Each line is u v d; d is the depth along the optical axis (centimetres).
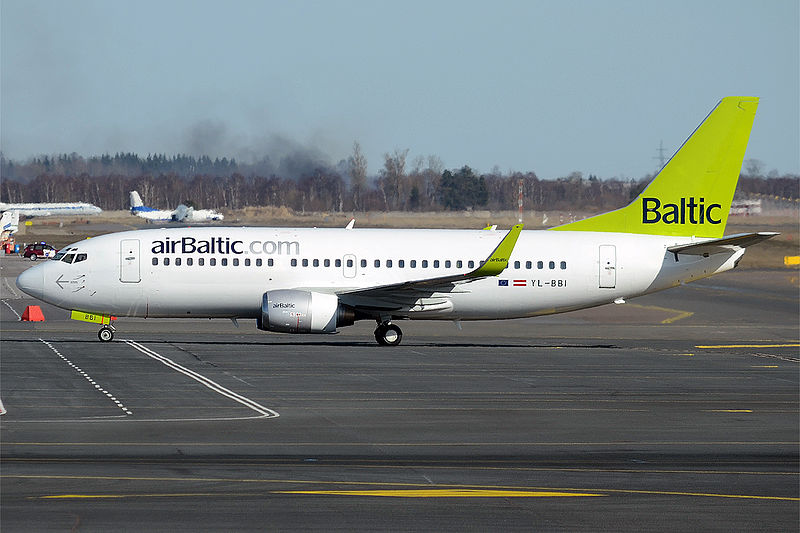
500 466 9200
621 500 7944
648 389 14388
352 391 13688
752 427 11500
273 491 8006
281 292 18650
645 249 19900
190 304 19112
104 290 18838
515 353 18638
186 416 11569
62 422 11056
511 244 18225
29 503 7488
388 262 19350
